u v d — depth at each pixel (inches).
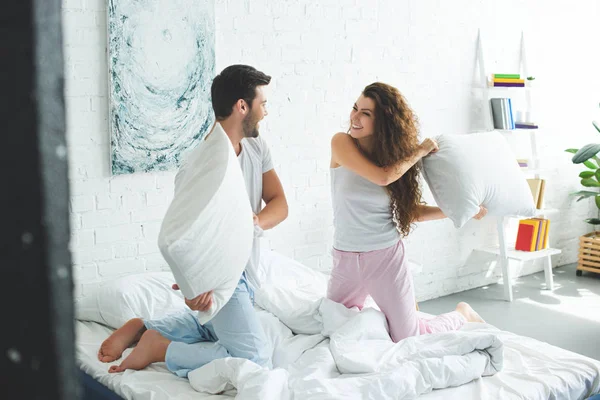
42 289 9.3
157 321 102.7
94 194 124.1
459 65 181.6
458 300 183.8
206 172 82.4
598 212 227.8
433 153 116.6
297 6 147.9
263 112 94.6
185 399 85.9
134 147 126.0
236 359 87.7
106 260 127.0
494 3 186.5
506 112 185.9
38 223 9.2
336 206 111.1
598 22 215.5
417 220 116.6
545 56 202.1
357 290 111.8
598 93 219.9
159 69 126.7
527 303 181.0
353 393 84.7
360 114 106.8
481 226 193.6
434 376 90.2
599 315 171.2
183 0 128.1
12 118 9.2
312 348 104.3
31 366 9.5
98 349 103.0
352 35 158.2
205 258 79.4
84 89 120.3
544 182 195.6
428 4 172.1
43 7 9.1
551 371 96.8
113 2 119.9
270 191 102.2
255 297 118.6
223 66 138.3
